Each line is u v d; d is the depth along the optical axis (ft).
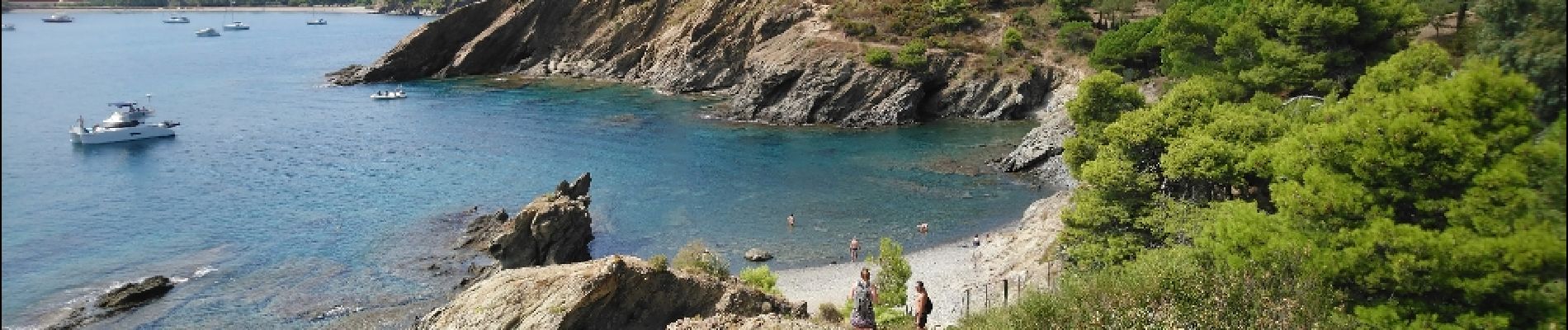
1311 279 82.23
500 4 527.81
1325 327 77.41
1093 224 137.90
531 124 353.72
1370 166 82.89
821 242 205.98
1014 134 331.77
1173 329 80.07
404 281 174.19
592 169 276.82
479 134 333.42
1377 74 120.98
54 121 355.77
